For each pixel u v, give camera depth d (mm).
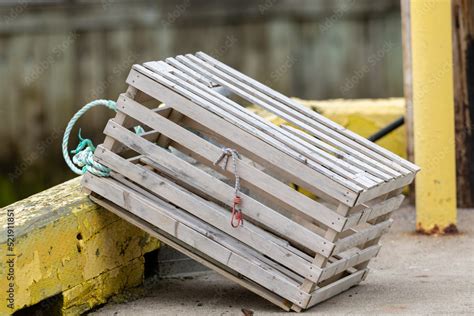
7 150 20141
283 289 6512
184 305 6910
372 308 6719
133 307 6887
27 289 6105
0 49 20078
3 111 20125
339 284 6949
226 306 6852
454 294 7062
